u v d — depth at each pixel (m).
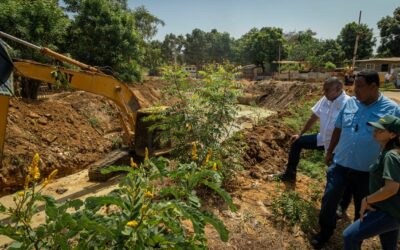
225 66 6.12
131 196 2.65
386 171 3.23
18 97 10.88
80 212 2.45
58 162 8.77
